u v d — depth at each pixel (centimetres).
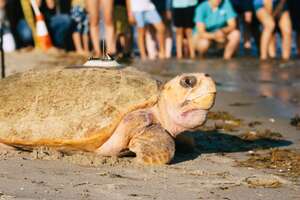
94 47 727
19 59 658
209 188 248
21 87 303
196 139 346
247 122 397
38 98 297
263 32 732
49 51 729
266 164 293
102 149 291
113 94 292
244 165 291
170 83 292
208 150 322
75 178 255
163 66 659
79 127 287
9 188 237
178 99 289
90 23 723
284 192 246
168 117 292
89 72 303
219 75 602
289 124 391
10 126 293
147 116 290
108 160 284
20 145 294
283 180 264
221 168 283
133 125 288
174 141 299
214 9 739
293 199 238
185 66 663
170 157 284
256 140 347
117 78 298
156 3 739
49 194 231
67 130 288
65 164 278
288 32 732
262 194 242
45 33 739
